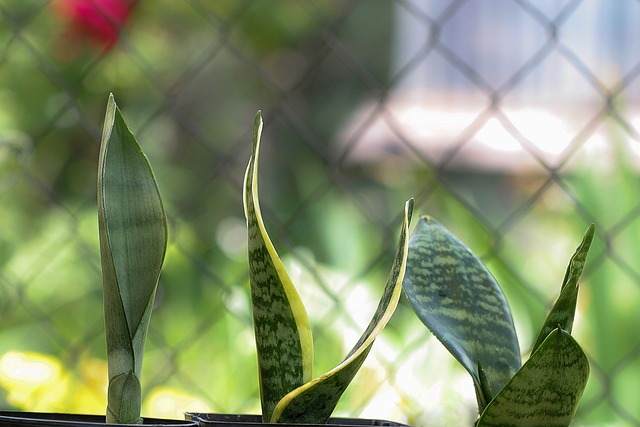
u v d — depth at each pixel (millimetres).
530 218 2557
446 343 1033
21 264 2328
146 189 998
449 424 2031
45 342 2184
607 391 1921
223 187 2701
